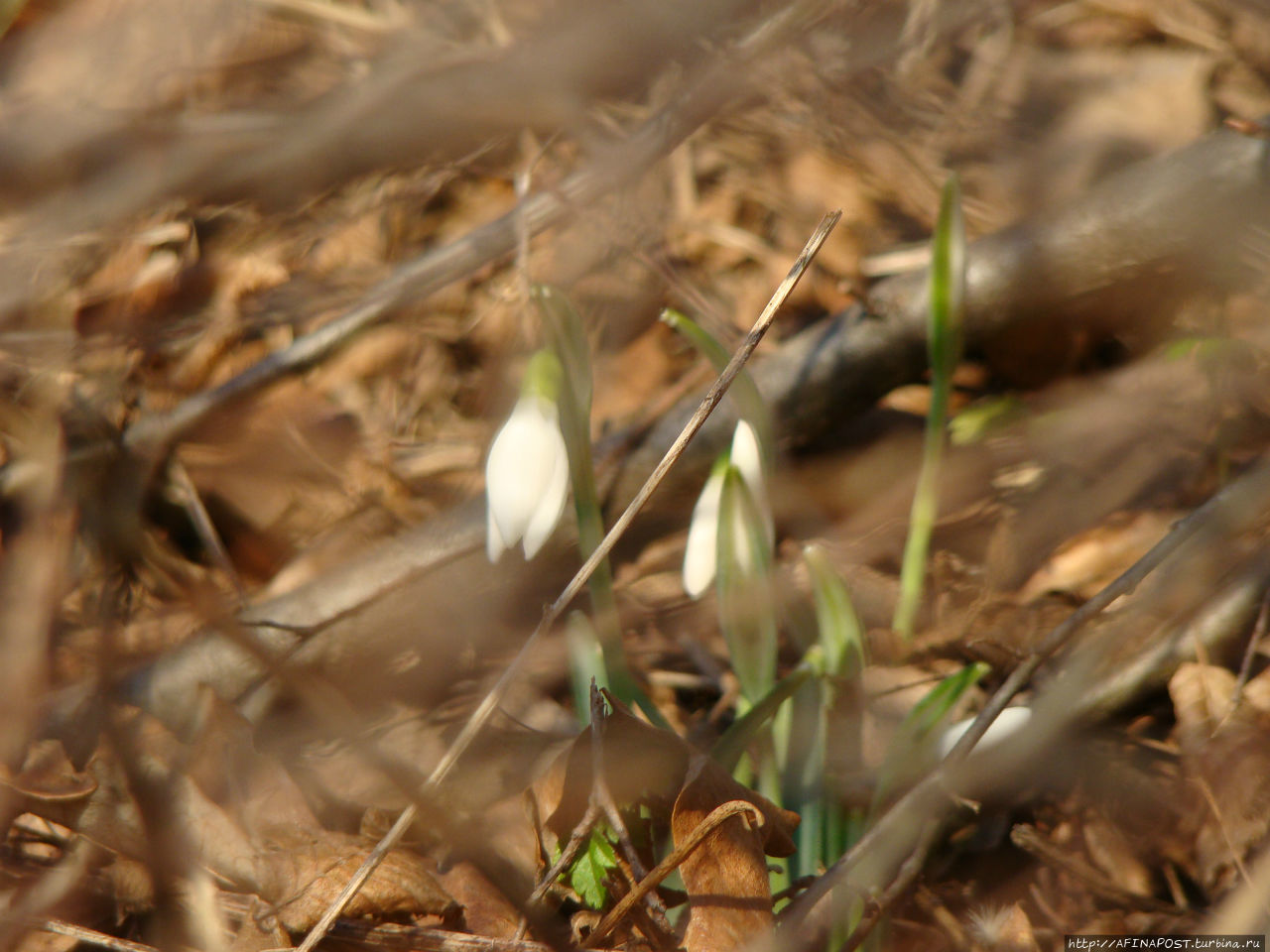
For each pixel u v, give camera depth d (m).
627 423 1.02
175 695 0.95
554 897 0.91
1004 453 1.01
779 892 0.90
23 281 1.01
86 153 1.02
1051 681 0.94
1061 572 0.98
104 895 0.92
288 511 1.01
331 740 0.95
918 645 0.97
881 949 0.90
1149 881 0.92
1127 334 1.02
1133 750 0.94
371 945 0.91
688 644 0.98
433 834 0.93
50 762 0.93
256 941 0.91
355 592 0.97
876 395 1.00
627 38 1.02
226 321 1.03
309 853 0.92
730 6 1.02
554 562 1.00
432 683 0.98
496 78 1.02
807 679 0.91
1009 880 0.92
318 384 1.03
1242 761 0.92
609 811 0.88
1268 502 0.92
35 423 0.98
